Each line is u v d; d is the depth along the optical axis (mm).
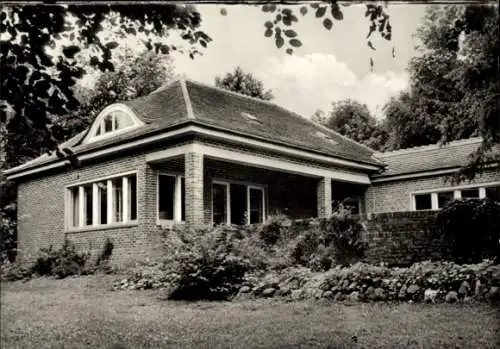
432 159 19625
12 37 6676
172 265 11344
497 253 11180
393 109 18750
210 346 6738
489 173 17875
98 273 15812
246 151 16312
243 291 10828
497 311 7754
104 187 17438
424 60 13602
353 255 12594
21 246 20188
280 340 6898
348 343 6566
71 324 8508
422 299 9062
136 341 7145
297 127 20656
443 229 11641
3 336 7742
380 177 20547
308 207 21422
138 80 19500
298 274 11055
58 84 6758
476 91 9539
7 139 7086
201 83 19484
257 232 14102
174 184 16781
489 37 8500
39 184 19859
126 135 16062
